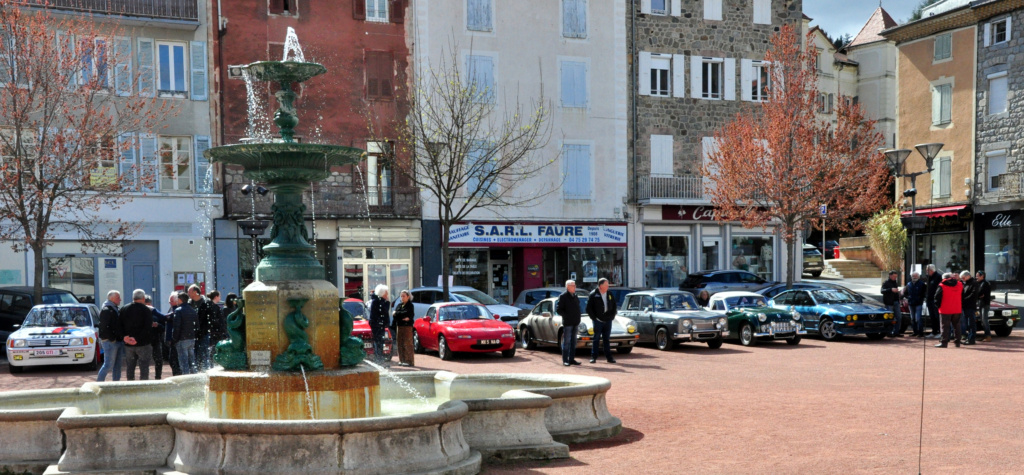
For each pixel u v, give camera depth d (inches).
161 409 440.5
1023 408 485.1
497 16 1451.8
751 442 397.7
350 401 361.7
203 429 317.4
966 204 1653.5
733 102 1616.6
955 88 1697.8
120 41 1221.7
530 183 1465.3
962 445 380.8
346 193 1352.1
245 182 1288.1
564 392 401.1
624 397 565.3
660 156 1568.7
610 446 396.2
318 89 1348.4
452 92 1306.6
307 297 365.4
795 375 679.1
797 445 388.2
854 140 1369.3
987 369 689.0
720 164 1387.8
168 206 1259.8
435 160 1124.5
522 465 359.9
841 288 1067.3
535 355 908.6
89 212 1206.3
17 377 776.3
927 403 510.3
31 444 356.2
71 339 810.2
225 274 1285.7
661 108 1569.9
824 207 1274.6
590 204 1513.3
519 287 1475.1
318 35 1353.3
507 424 373.4
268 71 387.5
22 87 975.6
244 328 370.3
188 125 1275.8
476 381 469.4
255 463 311.3
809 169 1295.5
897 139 1834.4
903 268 1790.1
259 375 355.3
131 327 606.9
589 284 1518.2
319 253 1390.3
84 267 1219.9
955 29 1695.4
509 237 1444.4
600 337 809.5
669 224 1576.0
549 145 1482.5
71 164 970.7
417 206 1382.9
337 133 1357.0
